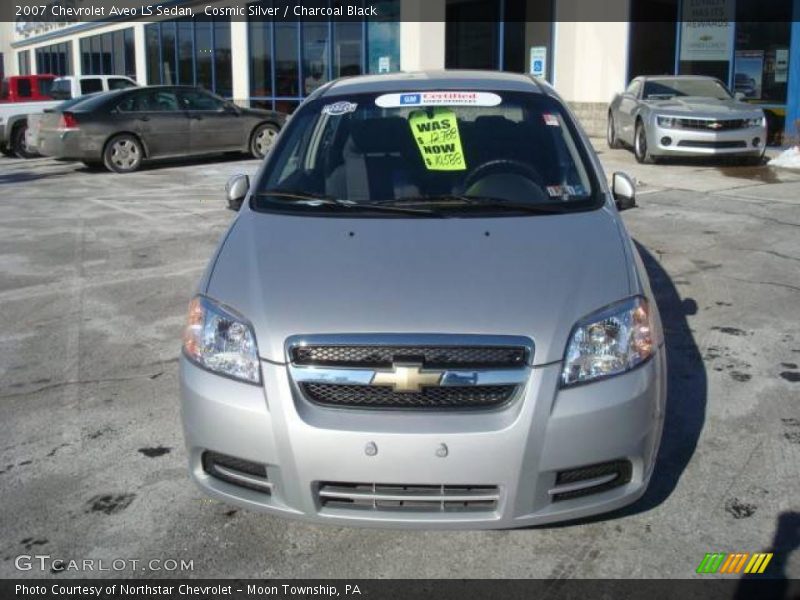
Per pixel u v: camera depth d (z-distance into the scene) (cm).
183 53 2555
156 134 1480
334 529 336
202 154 1584
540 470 286
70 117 1414
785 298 611
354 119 444
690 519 336
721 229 832
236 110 1583
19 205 1107
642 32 1695
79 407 455
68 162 1686
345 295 309
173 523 342
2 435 423
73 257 790
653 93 1386
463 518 290
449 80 471
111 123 1435
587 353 294
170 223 948
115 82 2028
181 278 709
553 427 284
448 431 282
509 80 475
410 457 282
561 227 359
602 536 327
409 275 320
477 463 282
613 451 292
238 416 295
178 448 406
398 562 315
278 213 385
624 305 309
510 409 287
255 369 298
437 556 317
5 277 722
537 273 319
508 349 289
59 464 392
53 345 552
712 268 693
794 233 806
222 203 1087
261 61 2267
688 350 514
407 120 439
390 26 1945
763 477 365
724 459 381
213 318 314
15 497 363
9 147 1769
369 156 423
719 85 1398
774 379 468
